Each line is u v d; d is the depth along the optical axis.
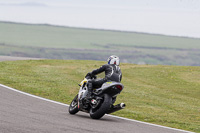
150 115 40.69
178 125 35.72
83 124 27.91
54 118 29.30
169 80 82.44
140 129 29.31
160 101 55.09
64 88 55.62
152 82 78.25
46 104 38.34
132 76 84.75
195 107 53.06
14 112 29.80
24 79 58.72
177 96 63.12
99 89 32.84
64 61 104.38
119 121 33.00
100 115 31.98
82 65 96.75
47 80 62.06
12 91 44.69
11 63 85.31
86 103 33.03
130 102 50.50
